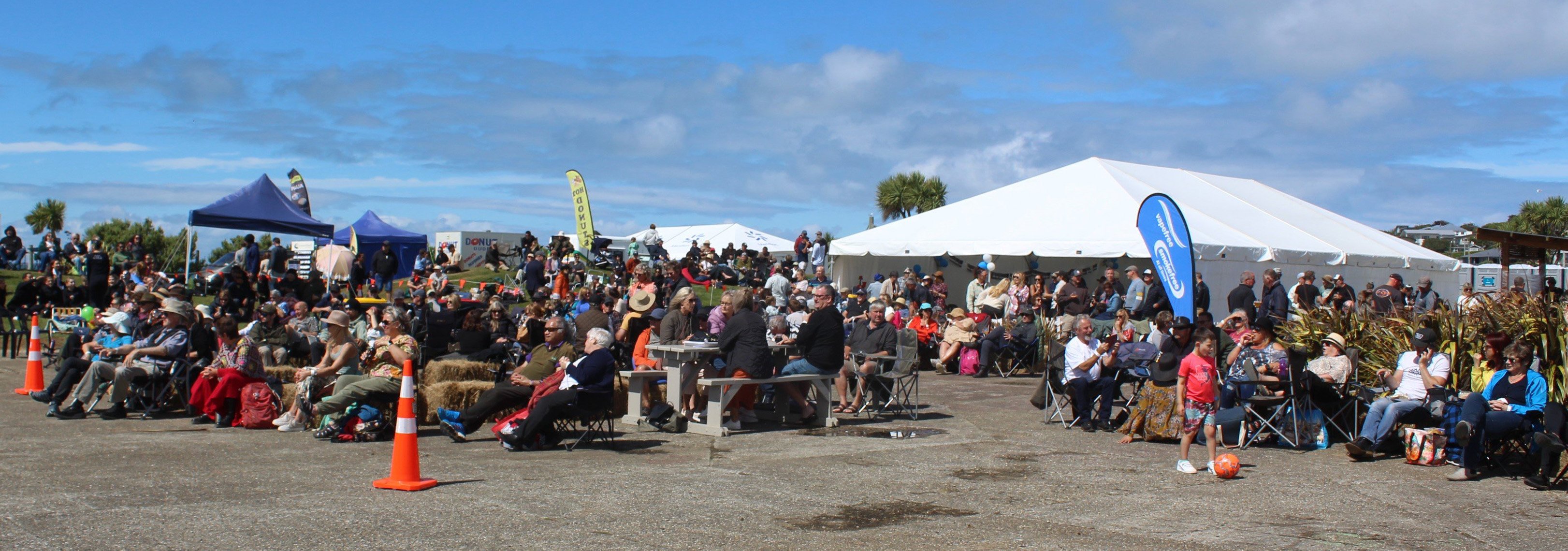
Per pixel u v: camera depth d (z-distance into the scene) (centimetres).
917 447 883
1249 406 905
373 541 518
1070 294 1820
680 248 4109
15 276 2639
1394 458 843
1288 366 893
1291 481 738
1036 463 805
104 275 1977
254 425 938
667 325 984
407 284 2480
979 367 1551
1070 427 1013
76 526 536
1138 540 555
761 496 656
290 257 2300
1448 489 718
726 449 861
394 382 882
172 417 1017
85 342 1206
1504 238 1697
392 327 920
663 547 523
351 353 951
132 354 1009
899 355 1072
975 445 898
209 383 954
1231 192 2661
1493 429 764
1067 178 2461
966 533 567
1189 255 1091
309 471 712
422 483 655
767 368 962
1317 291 1689
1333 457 848
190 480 669
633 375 978
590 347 856
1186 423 766
